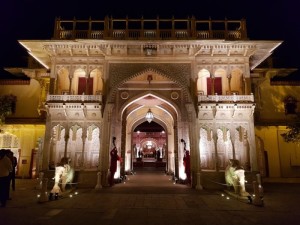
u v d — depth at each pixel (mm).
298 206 9453
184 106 17438
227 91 17297
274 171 20516
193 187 14719
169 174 22797
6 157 9289
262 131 21125
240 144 16047
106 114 15859
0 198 8945
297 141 17391
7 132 20797
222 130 16312
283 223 6980
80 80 17719
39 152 20562
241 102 15406
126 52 16484
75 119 15852
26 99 21766
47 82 21062
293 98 21609
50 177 14898
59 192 11359
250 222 7082
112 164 15477
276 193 12906
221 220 7309
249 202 9992
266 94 21625
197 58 16531
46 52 16547
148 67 16453
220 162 15859
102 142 15500
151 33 16438
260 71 21484
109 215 7848
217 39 15484
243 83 16734
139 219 7367
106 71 16344
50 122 15758
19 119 20781
